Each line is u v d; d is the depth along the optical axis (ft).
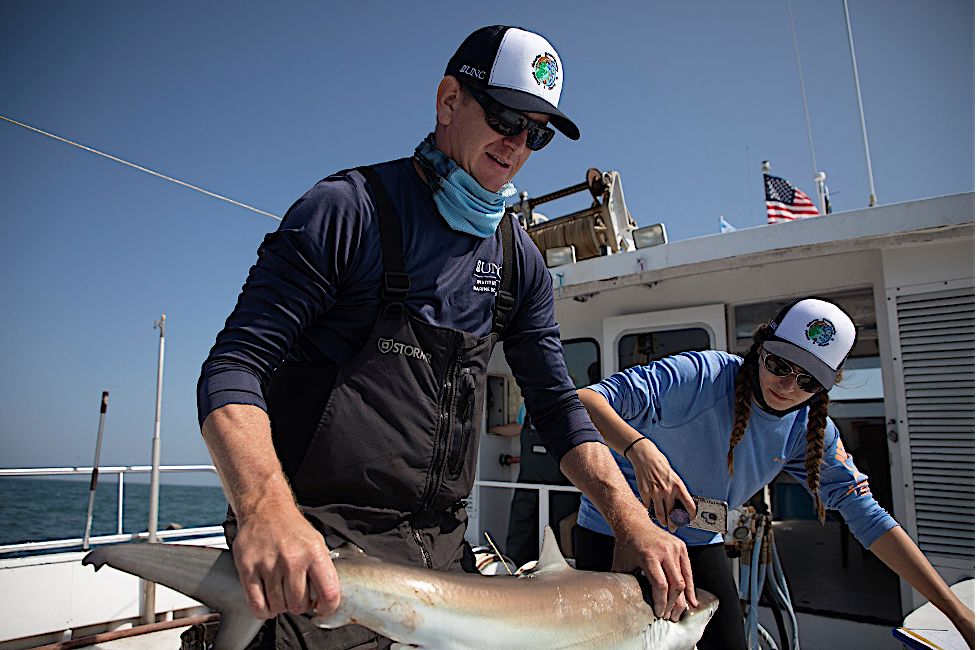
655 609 6.07
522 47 6.02
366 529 5.57
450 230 6.23
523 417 20.11
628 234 20.01
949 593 8.82
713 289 17.38
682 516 8.51
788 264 16.29
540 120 6.13
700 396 9.89
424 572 4.83
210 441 4.34
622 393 9.64
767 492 15.44
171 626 12.39
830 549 26.27
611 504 6.59
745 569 11.45
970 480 12.71
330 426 5.42
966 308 13.20
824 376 8.85
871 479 24.12
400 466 5.68
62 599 12.01
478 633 4.86
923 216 13.15
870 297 16.78
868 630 14.48
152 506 12.55
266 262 5.25
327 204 5.51
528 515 19.58
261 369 4.85
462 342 6.15
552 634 5.22
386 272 5.71
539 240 19.95
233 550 3.82
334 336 5.67
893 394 14.44
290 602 3.69
